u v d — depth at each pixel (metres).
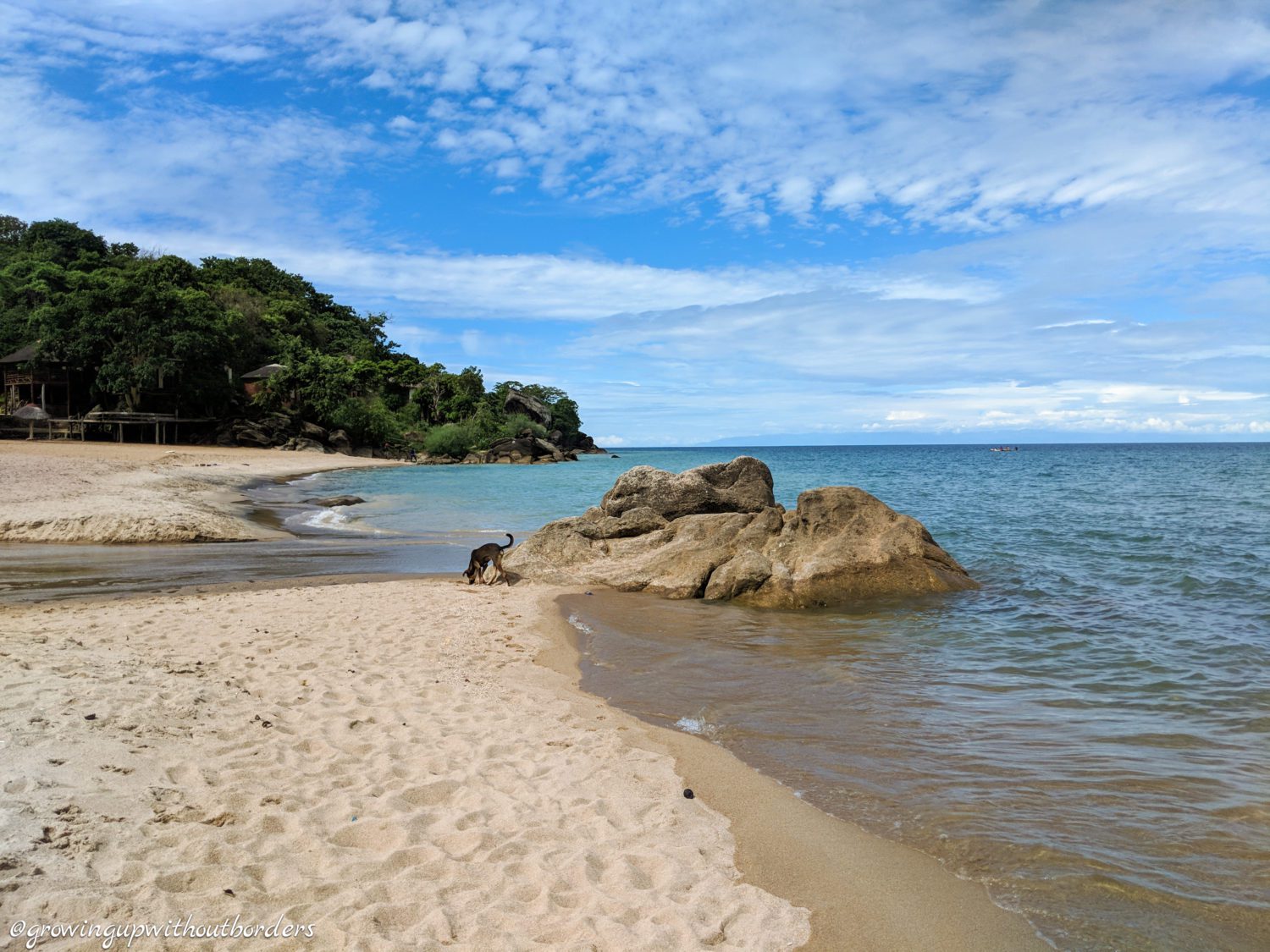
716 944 4.03
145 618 10.80
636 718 7.73
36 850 4.09
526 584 15.05
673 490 17.86
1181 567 15.97
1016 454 162.00
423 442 92.88
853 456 139.88
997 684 8.85
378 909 4.05
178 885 4.09
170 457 50.06
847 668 9.55
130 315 66.69
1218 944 4.13
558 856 4.80
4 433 60.88
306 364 83.94
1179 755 6.70
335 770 5.84
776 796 5.92
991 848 5.14
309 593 13.23
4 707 5.92
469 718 7.25
